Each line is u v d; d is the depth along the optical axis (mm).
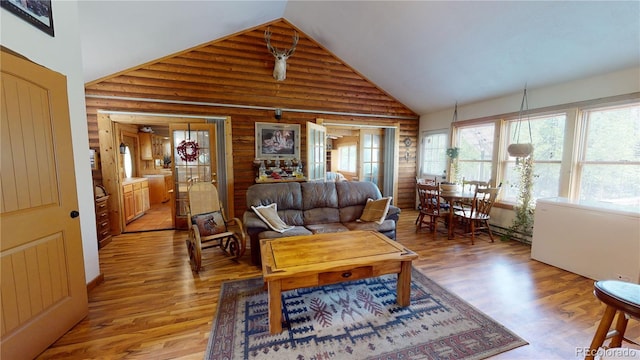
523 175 3770
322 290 2443
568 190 3393
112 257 3254
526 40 2969
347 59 4973
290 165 4973
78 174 2303
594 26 2525
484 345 1745
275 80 4762
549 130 3652
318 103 5129
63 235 1823
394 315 2061
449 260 3156
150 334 1841
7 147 1456
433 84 4613
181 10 3094
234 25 4078
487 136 4566
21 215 1524
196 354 1662
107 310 2123
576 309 2156
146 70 4066
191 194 3244
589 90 3164
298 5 3975
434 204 4145
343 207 3762
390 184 5930
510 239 3930
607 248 2553
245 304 2219
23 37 1675
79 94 2309
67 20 2131
